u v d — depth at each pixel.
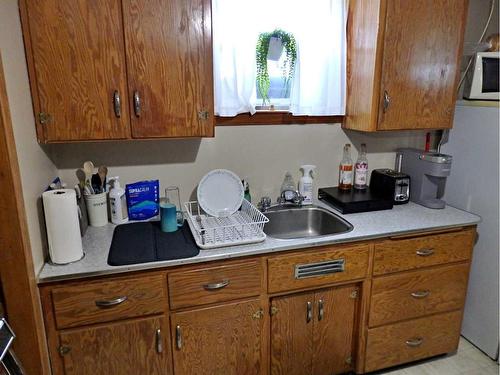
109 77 1.55
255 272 1.66
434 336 2.09
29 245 1.32
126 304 1.51
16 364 1.07
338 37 2.01
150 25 1.55
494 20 2.40
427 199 2.24
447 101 2.04
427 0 1.86
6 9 1.25
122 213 1.92
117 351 1.55
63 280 1.42
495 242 2.08
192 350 1.66
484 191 2.10
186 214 2.01
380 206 2.12
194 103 1.68
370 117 1.95
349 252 1.78
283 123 2.15
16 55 1.33
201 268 1.57
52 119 1.52
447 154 2.32
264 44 2.00
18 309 1.32
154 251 1.58
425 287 1.98
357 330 1.92
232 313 1.67
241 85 1.96
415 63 1.92
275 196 2.25
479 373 2.09
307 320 1.82
